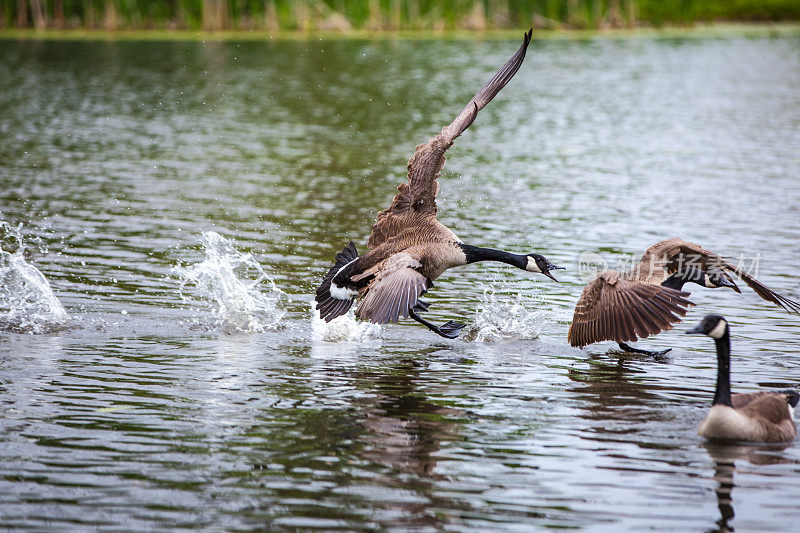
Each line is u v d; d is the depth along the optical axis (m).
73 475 8.53
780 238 18.69
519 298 14.96
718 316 9.58
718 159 27.75
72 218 19.72
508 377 11.55
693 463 8.95
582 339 11.68
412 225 11.54
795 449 9.37
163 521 7.71
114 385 10.96
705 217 20.62
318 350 12.55
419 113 35.69
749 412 9.66
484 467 8.84
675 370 11.85
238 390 10.90
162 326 13.39
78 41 56.81
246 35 57.88
